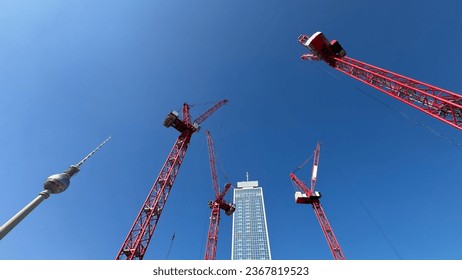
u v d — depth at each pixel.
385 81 48.59
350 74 57.75
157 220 62.41
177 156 74.94
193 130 83.00
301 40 70.38
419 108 40.97
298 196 122.31
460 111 34.84
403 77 44.56
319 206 118.94
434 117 38.22
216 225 116.69
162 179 69.56
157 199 64.94
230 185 132.25
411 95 43.03
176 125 81.69
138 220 60.69
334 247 103.38
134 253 54.81
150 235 59.06
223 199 126.44
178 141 79.81
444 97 37.50
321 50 63.38
